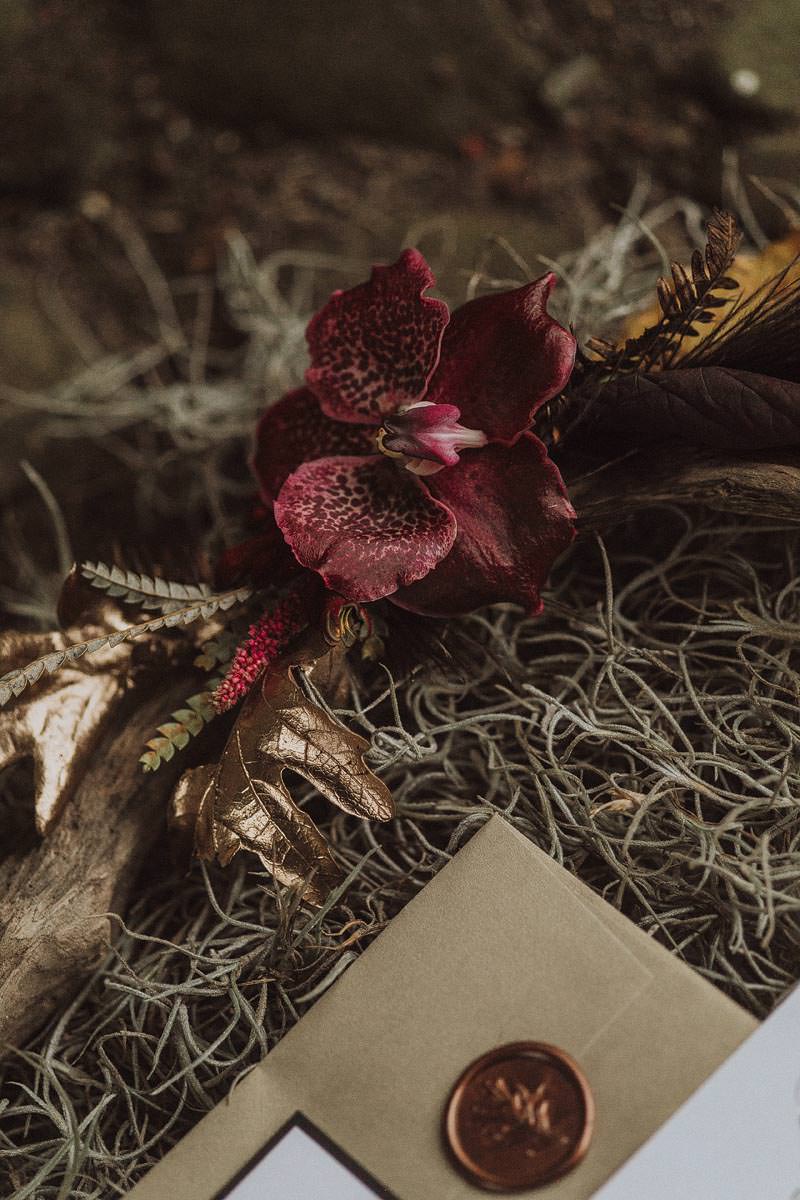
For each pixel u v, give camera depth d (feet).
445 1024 1.18
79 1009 1.34
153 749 1.25
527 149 1.79
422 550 1.23
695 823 1.22
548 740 1.26
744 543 1.39
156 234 1.86
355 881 1.30
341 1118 1.17
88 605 1.34
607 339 1.41
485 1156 1.14
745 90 1.67
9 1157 1.27
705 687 1.32
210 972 1.30
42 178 1.87
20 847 1.32
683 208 1.63
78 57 1.87
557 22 1.79
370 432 1.31
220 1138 1.18
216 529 1.54
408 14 1.81
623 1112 1.14
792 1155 1.12
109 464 1.76
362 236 1.78
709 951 1.24
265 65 1.84
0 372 1.78
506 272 1.69
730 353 1.27
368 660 1.32
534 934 1.20
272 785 1.25
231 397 1.70
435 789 1.35
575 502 1.31
